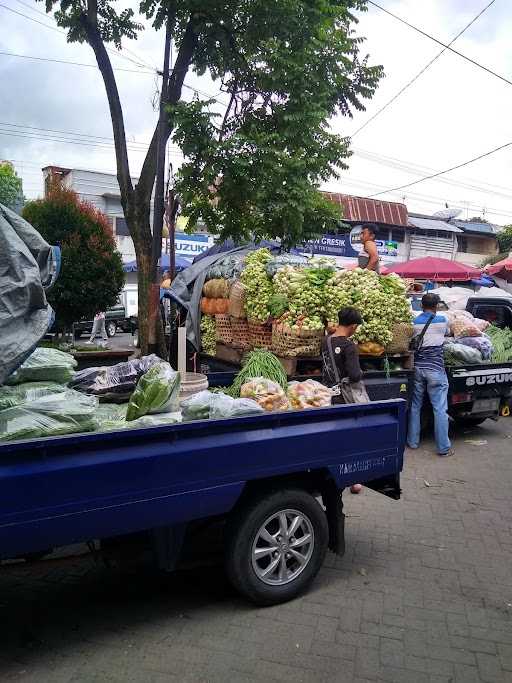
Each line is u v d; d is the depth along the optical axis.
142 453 2.82
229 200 7.76
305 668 2.84
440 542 4.39
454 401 7.08
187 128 6.76
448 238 28.05
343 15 8.07
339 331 4.91
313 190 7.78
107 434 2.72
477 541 4.42
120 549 3.22
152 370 3.43
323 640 3.07
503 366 7.52
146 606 3.41
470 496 5.41
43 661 2.86
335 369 4.82
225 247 10.32
